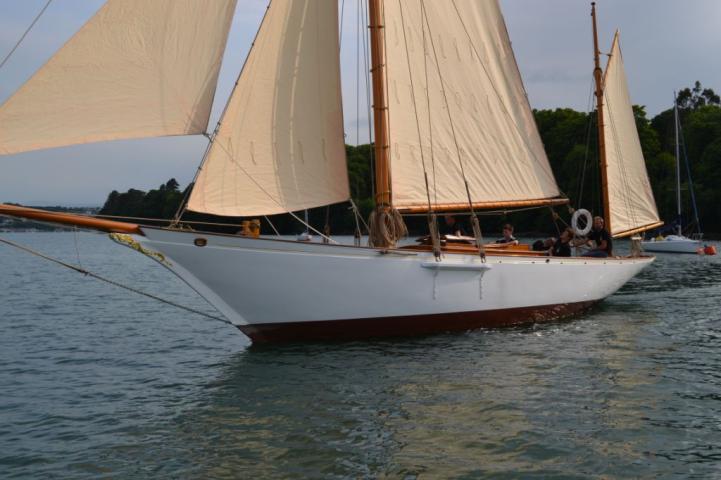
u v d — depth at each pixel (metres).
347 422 8.84
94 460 7.77
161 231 11.96
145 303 23.20
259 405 9.66
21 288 29.27
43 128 10.06
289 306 12.78
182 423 9.00
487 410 9.23
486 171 16.89
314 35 12.88
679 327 15.73
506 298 14.92
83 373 12.16
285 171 12.78
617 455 7.65
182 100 11.11
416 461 7.54
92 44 10.45
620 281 18.72
